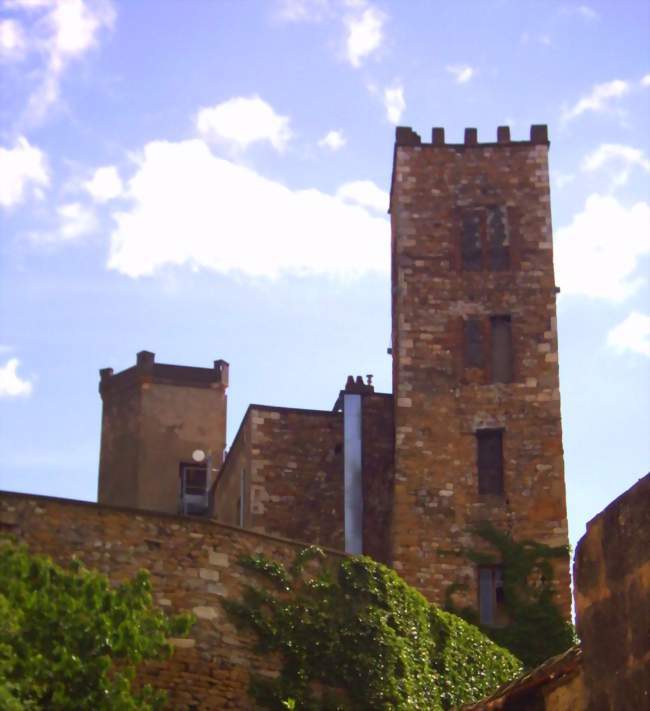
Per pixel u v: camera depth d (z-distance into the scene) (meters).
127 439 55.16
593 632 14.44
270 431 41.56
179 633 22.56
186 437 55.12
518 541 39.25
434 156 43.44
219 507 48.34
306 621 24.95
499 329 41.91
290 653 24.55
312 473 41.38
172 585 23.73
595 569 14.42
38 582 21.72
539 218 42.88
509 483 39.97
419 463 40.12
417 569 39.00
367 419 42.00
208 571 24.17
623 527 13.92
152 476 54.38
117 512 23.66
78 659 20.92
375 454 41.69
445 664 27.09
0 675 19.69
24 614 21.00
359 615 25.69
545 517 39.56
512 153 43.50
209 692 23.45
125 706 21.02
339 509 41.06
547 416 40.72
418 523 39.47
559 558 39.00
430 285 42.09
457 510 39.66
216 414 55.78
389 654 25.64
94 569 23.11
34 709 19.89
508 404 40.84
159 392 55.53
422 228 42.69
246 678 23.94
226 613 24.12
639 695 13.52
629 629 13.75
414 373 41.12
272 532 40.56
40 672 20.45
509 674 28.66
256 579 24.70
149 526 23.88
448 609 38.53
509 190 43.12
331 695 24.73
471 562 39.06
